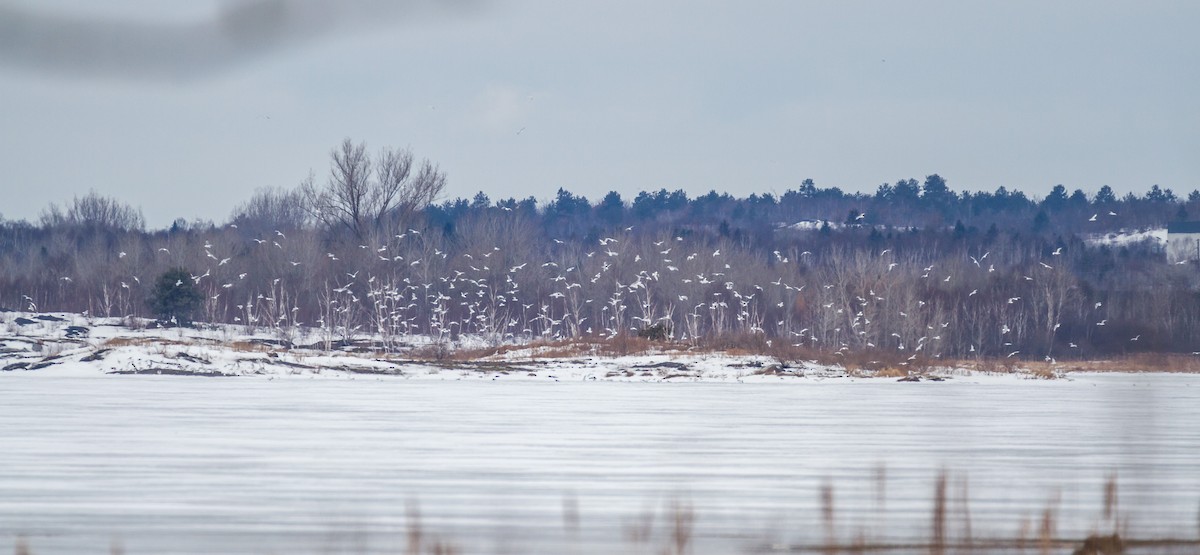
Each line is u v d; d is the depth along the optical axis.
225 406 88.25
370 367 138.62
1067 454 63.34
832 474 55.62
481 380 130.38
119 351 134.88
